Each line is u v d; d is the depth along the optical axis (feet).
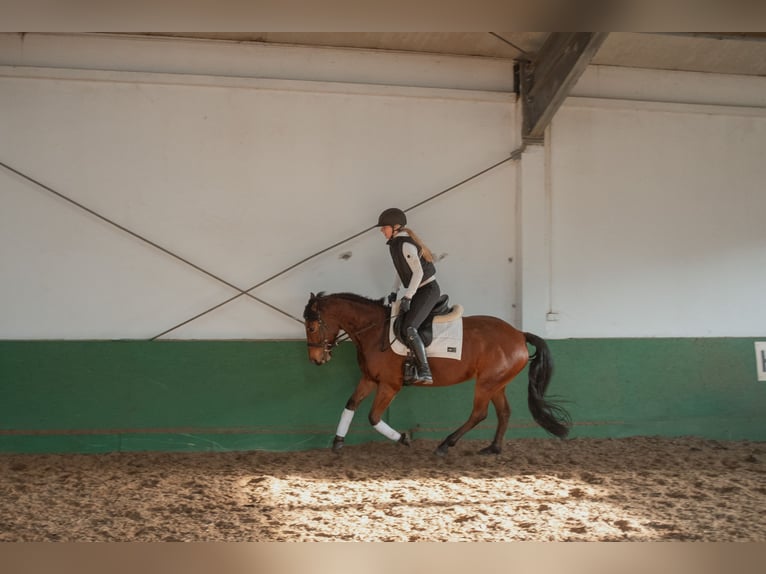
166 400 19.93
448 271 21.45
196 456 19.47
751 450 20.86
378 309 18.93
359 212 21.04
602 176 22.33
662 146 22.71
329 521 14.06
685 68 22.93
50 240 19.83
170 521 14.01
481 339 18.65
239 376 20.18
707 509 14.94
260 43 20.70
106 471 17.83
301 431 20.33
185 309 20.33
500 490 16.35
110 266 20.06
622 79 22.71
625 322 22.39
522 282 21.54
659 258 22.63
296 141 20.80
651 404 22.07
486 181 21.71
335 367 20.54
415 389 20.86
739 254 23.07
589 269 22.20
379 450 19.97
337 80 21.08
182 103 20.34
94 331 19.99
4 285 19.65
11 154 19.67
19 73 19.53
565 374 21.62
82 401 19.65
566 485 16.81
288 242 20.72
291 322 20.72
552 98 20.33
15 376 19.42
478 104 21.68
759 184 23.24
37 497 15.55
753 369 22.65
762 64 22.67
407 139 21.29
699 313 22.81
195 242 20.35
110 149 20.04
